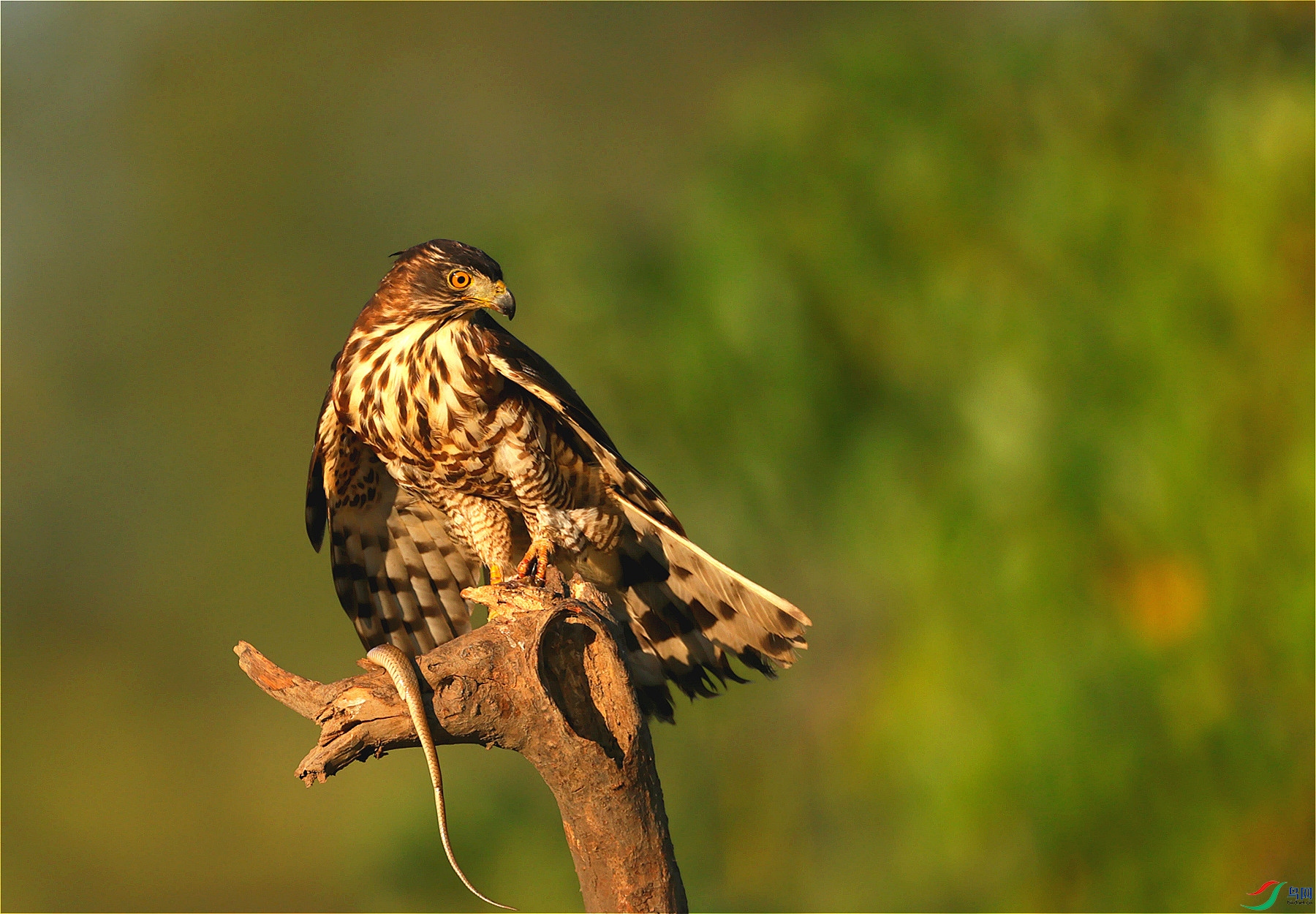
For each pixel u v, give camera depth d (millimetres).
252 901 24688
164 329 27719
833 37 12133
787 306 10984
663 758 13984
